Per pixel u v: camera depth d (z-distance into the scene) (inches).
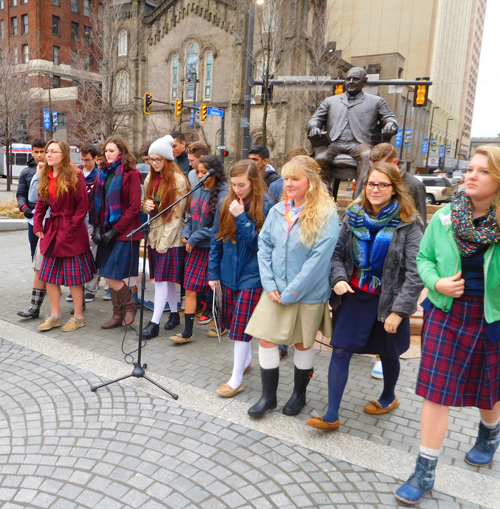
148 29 1358.3
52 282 171.8
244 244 126.8
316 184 109.4
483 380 88.6
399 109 2034.9
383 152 119.8
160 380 137.5
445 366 87.8
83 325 183.2
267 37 697.0
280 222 114.0
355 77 216.2
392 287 104.0
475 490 93.1
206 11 1255.5
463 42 3860.7
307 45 853.2
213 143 1256.2
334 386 110.2
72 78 1856.5
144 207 171.2
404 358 162.4
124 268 171.9
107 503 85.0
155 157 162.4
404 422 120.0
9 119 877.2
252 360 159.2
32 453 99.6
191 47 1300.4
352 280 110.1
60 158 163.3
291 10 779.4
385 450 106.0
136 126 1380.4
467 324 87.3
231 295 134.1
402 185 103.0
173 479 92.4
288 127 1058.1
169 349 164.2
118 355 155.9
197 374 143.9
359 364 158.7
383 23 2805.1
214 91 1272.1
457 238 84.9
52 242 169.3
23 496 86.2
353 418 121.3
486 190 79.6
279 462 100.0
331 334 118.0
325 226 106.7
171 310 186.5
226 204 127.0
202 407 122.6
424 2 2682.1
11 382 133.3
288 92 948.6
